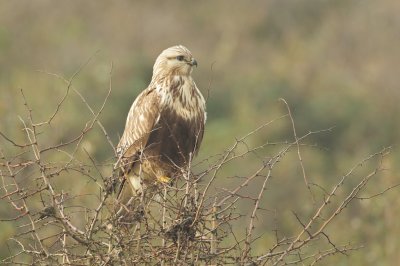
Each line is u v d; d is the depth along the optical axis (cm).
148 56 3397
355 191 1171
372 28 3822
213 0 4016
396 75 3344
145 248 1062
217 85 3309
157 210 1113
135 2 3847
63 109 2002
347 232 1723
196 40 3825
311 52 3662
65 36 3375
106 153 1939
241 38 3872
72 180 1311
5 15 3425
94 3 3756
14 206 1048
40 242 1047
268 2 4022
